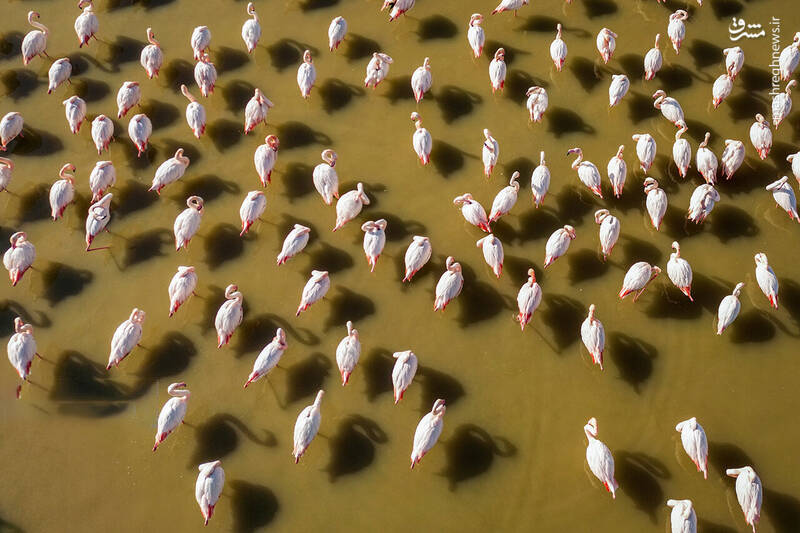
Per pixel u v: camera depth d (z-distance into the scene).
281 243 9.15
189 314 8.66
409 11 11.10
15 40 11.11
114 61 10.85
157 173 9.30
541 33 10.79
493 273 8.79
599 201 9.24
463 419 7.90
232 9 11.32
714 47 10.47
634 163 9.52
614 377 8.05
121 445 7.88
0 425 8.04
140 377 8.29
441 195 9.43
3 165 9.45
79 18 10.59
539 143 9.77
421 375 8.16
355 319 8.58
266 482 7.62
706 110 9.93
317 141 9.95
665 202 8.79
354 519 7.40
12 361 8.06
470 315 8.53
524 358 8.23
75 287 8.91
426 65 9.91
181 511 7.49
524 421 7.85
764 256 8.32
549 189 9.36
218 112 10.27
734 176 9.31
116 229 9.33
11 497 7.63
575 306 8.52
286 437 7.87
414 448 7.45
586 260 8.83
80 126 10.08
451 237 9.09
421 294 8.71
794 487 7.33
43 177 9.80
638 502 7.35
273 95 10.41
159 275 8.98
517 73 10.42
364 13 11.16
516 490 7.48
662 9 10.85
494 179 9.49
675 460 7.54
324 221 9.30
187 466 7.74
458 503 7.44
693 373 8.02
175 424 7.69
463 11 11.06
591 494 7.41
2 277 9.02
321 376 8.23
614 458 7.57
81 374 8.32
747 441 7.60
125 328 8.17
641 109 9.99
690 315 8.38
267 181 9.38
